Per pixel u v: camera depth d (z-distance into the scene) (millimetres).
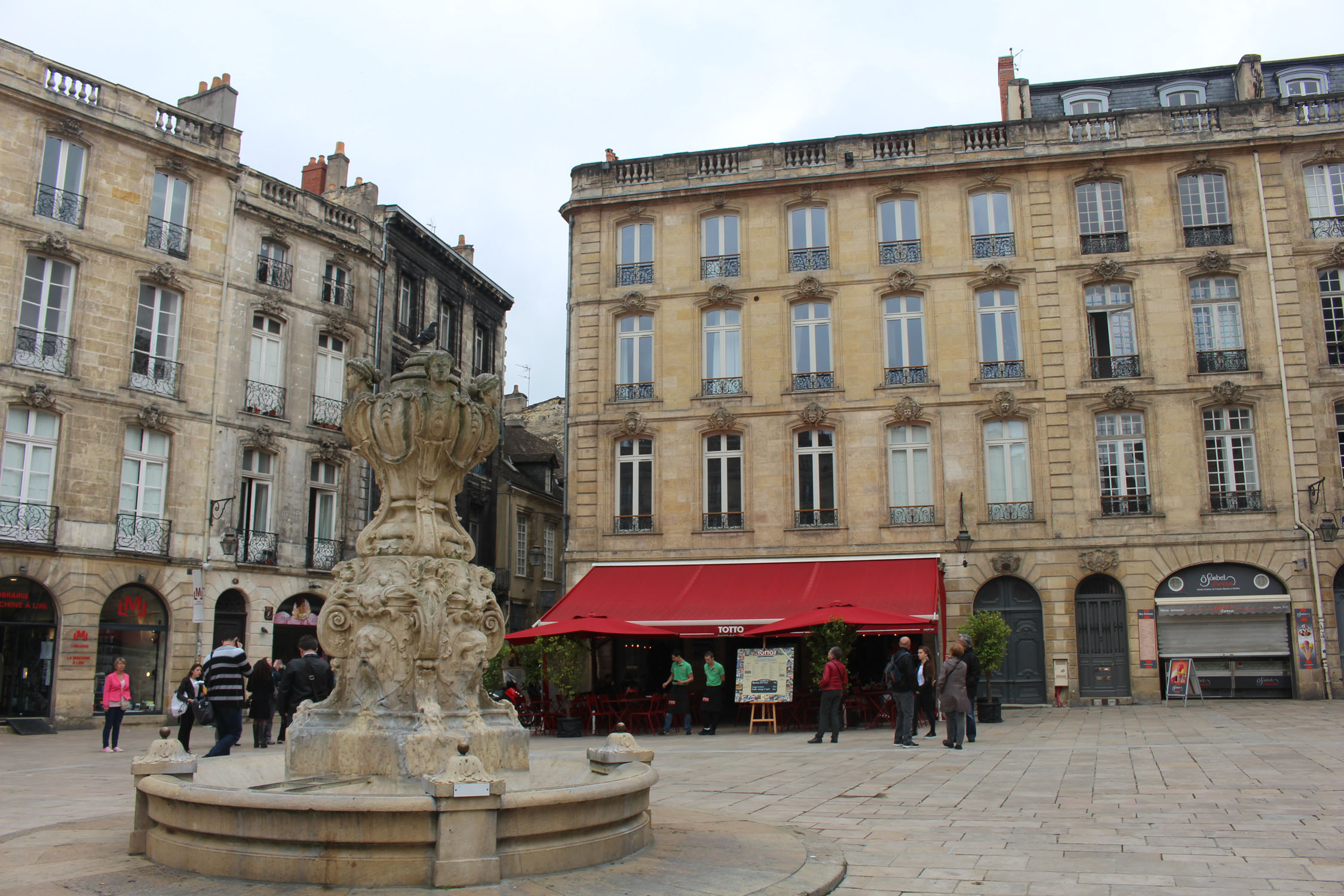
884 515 27719
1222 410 27250
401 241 35312
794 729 21344
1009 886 6730
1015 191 28812
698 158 30375
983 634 22172
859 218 29297
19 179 24844
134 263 26891
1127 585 26625
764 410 28719
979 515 27344
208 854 6570
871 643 26812
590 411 29672
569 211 30859
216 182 29016
